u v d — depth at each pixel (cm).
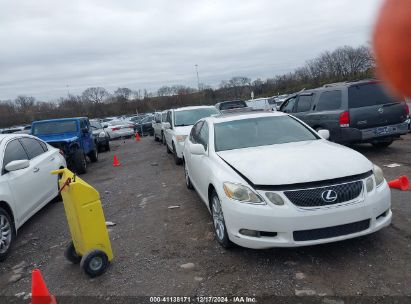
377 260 364
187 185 748
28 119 6128
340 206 361
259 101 2467
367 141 863
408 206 507
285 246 361
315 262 374
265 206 366
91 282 380
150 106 6850
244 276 360
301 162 400
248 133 540
